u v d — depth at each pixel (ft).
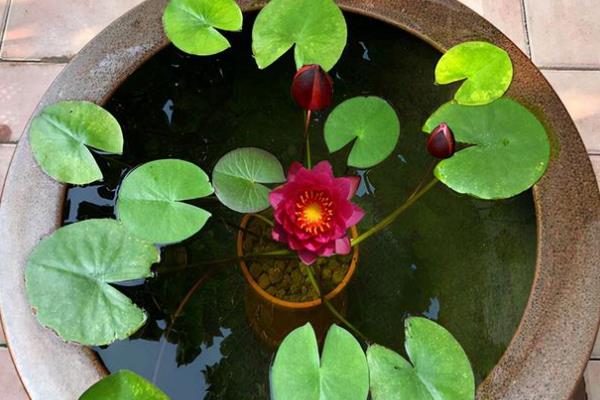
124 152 5.01
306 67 4.63
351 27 5.11
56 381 4.33
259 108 5.33
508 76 4.90
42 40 6.83
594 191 4.65
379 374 4.43
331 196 4.48
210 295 5.03
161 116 5.15
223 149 5.27
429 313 4.97
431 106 5.24
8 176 4.66
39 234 4.56
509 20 6.96
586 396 5.94
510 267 4.79
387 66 5.21
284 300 4.95
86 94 4.80
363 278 5.17
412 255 5.15
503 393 4.34
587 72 6.81
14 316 4.42
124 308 4.56
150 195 4.77
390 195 5.28
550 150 4.74
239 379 4.86
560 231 4.58
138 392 4.33
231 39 5.13
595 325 4.42
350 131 5.01
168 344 4.80
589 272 4.51
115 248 4.63
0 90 6.70
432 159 5.19
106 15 6.92
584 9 6.98
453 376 4.42
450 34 4.98
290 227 4.48
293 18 5.02
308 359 4.46
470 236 5.01
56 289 4.49
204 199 5.20
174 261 5.04
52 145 4.73
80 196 4.83
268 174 4.99
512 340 4.43
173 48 4.96
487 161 4.81
